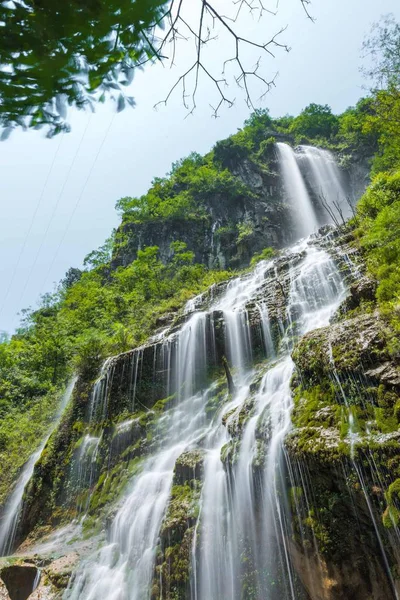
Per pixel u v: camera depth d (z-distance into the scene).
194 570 5.59
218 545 5.66
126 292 27.77
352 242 12.02
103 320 22.86
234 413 7.42
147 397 12.17
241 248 31.14
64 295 39.56
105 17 1.67
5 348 26.78
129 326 19.00
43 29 1.61
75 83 1.79
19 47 1.62
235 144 44.56
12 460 14.41
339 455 4.12
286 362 8.27
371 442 3.96
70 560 7.86
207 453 7.49
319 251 13.44
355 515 4.04
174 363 12.59
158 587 5.98
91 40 1.71
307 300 11.23
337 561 4.01
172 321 16.47
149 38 1.84
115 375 13.05
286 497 4.79
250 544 5.35
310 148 44.19
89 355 15.06
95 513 9.63
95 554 7.84
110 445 11.31
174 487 7.34
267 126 54.09
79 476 11.41
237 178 41.25
